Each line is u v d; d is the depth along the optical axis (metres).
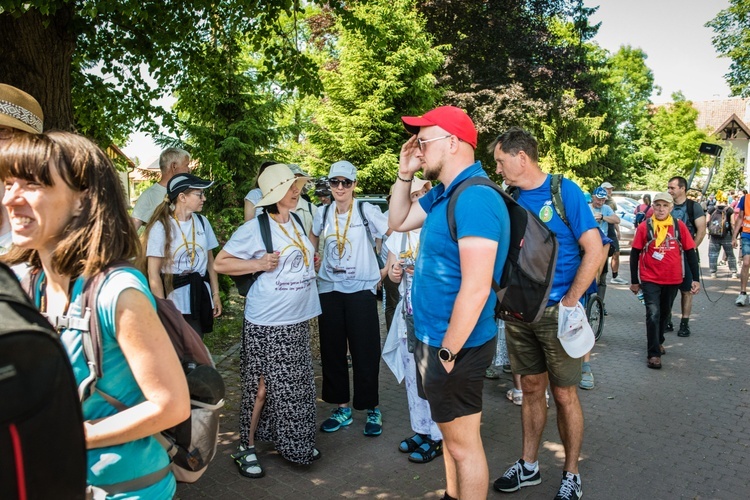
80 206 1.43
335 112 19.55
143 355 1.37
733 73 26.53
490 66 23.59
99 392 1.42
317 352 6.53
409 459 3.93
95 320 1.37
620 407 4.95
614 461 3.90
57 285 1.46
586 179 27.05
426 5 22.67
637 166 45.53
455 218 2.39
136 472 1.49
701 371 5.99
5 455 0.94
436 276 2.46
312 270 3.76
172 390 1.39
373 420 4.41
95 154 1.45
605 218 7.86
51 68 5.16
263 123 11.62
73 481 1.06
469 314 2.28
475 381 2.50
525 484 3.55
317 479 3.66
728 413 4.79
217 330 7.38
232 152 10.97
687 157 47.06
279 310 3.60
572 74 25.81
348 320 4.30
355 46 19.05
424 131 2.60
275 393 3.64
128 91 8.16
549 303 3.27
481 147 23.64
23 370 0.97
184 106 8.91
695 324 8.25
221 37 7.90
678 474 3.72
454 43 23.33
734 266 12.91
